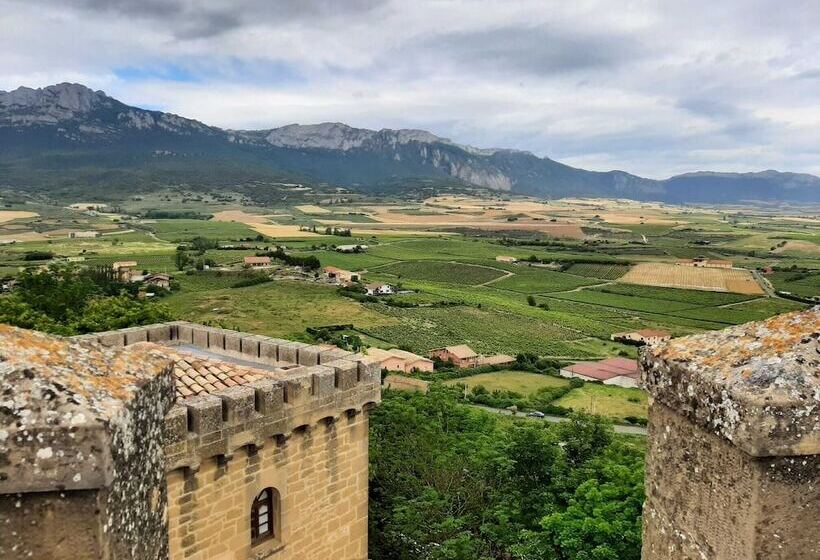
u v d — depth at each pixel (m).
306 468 16.69
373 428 30.38
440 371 105.44
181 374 16.62
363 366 17.81
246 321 126.56
